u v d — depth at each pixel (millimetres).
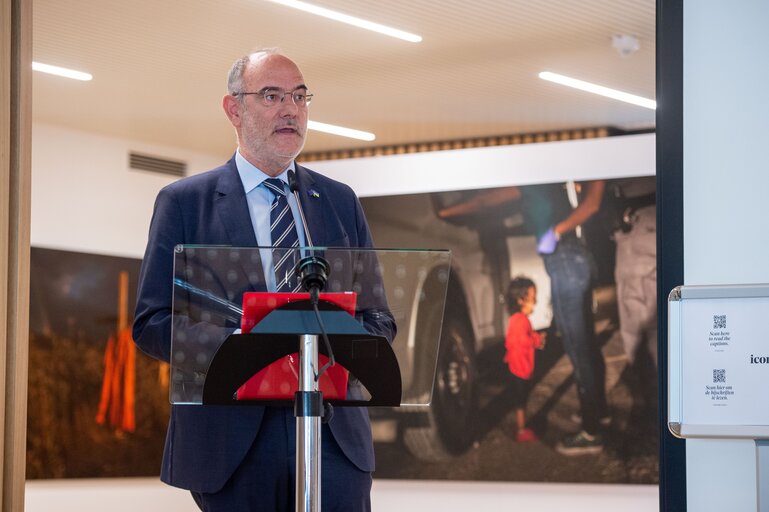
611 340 8070
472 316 8406
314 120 9242
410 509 8352
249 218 2787
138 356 9008
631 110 8898
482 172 8492
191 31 6941
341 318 2119
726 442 2691
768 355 2373
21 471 3055
